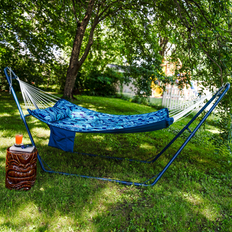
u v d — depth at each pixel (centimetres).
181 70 582
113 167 390
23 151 269
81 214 239
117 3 881
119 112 926
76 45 878
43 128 573
